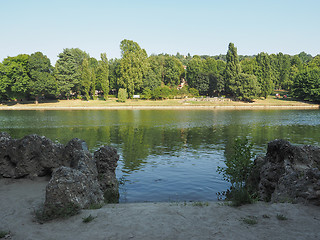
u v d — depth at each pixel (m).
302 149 10.35
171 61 130.25
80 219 7.34
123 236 6.18
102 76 100.94
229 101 101.81
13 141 12.56
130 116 57.25
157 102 96.69
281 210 7.60
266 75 107.06
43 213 7.60
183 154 21.33
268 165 11.12
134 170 16.52
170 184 13.65
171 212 7.75
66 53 97.94
